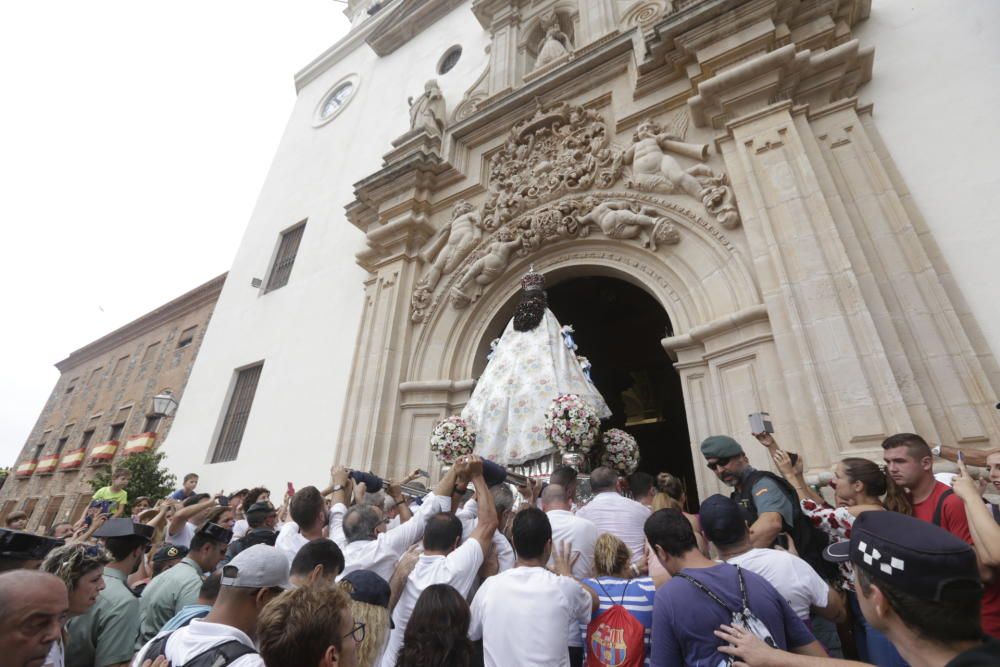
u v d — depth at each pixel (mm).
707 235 6312
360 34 16609
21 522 6254
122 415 19125
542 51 10297
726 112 6617
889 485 2977
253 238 14336
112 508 7105
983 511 2182
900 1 6730
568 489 3875
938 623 1194
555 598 2383
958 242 5082
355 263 10953
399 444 7863
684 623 1939
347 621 1657
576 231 7660
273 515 4445
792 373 4922
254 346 11781
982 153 5336
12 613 1459
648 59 7656
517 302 8297
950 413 4309
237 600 1888
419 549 3186
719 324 5699
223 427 11172
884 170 5605
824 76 6262
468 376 8000
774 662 1675
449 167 9641
